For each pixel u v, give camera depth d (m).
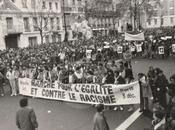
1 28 44.56
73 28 52.00
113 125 10.71
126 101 12.16
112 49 28.30
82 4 67.62
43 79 16.14
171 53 26.50
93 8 67.81
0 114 13.33
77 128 10.72
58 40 57.84
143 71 20.61
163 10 105.75
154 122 7.40
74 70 16.00
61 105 14.13
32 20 51.56
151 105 12.23
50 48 32.94
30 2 51.56
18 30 47.72
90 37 47.47
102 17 73.56
